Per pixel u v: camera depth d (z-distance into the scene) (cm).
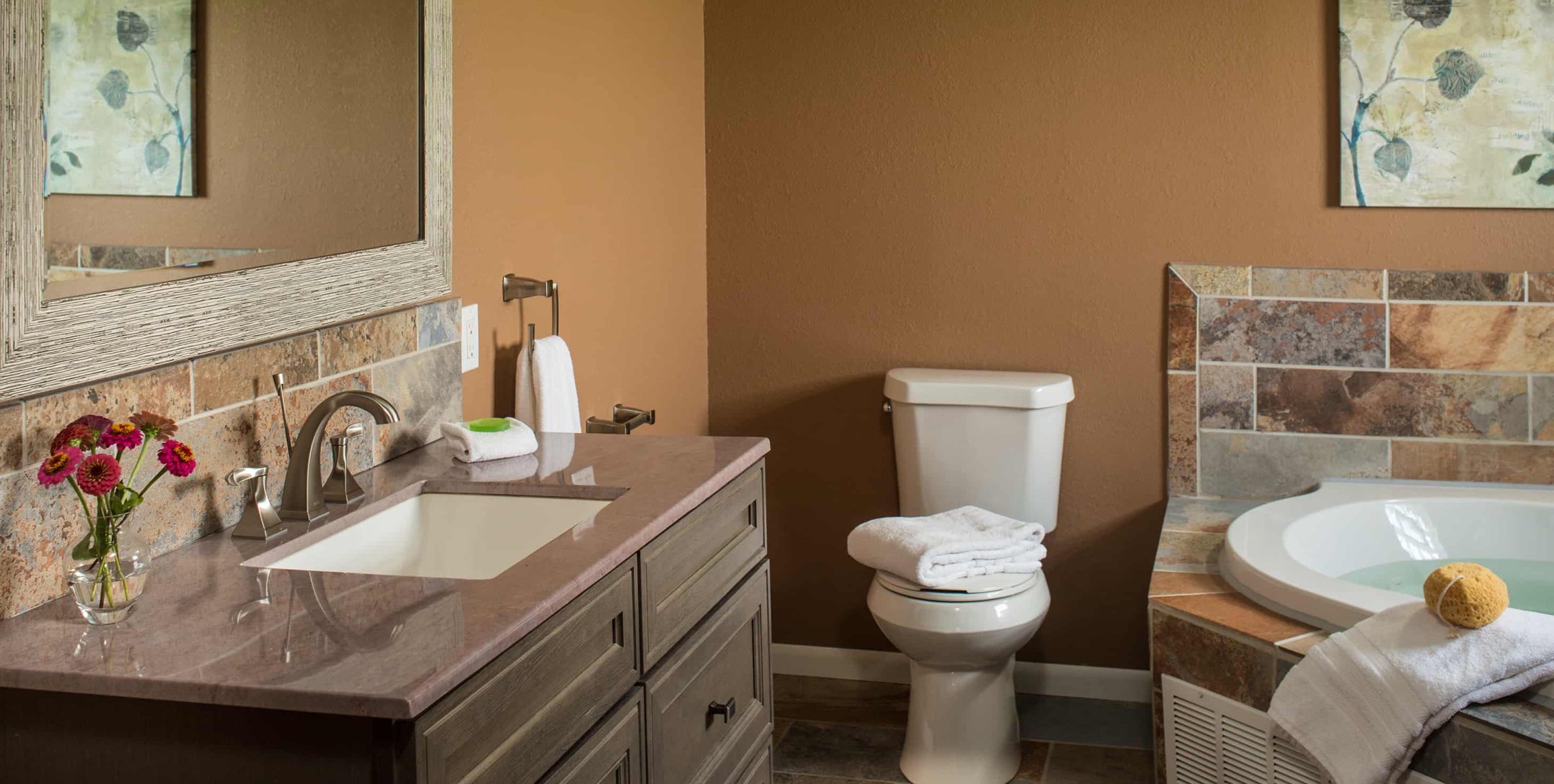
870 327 338
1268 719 214
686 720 173
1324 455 311
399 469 190
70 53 134
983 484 313
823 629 355
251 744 111
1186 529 289
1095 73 315
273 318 168
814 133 336
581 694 140
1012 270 327
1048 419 310
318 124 176
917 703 290
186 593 135
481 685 118
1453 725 179
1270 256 309
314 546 160
